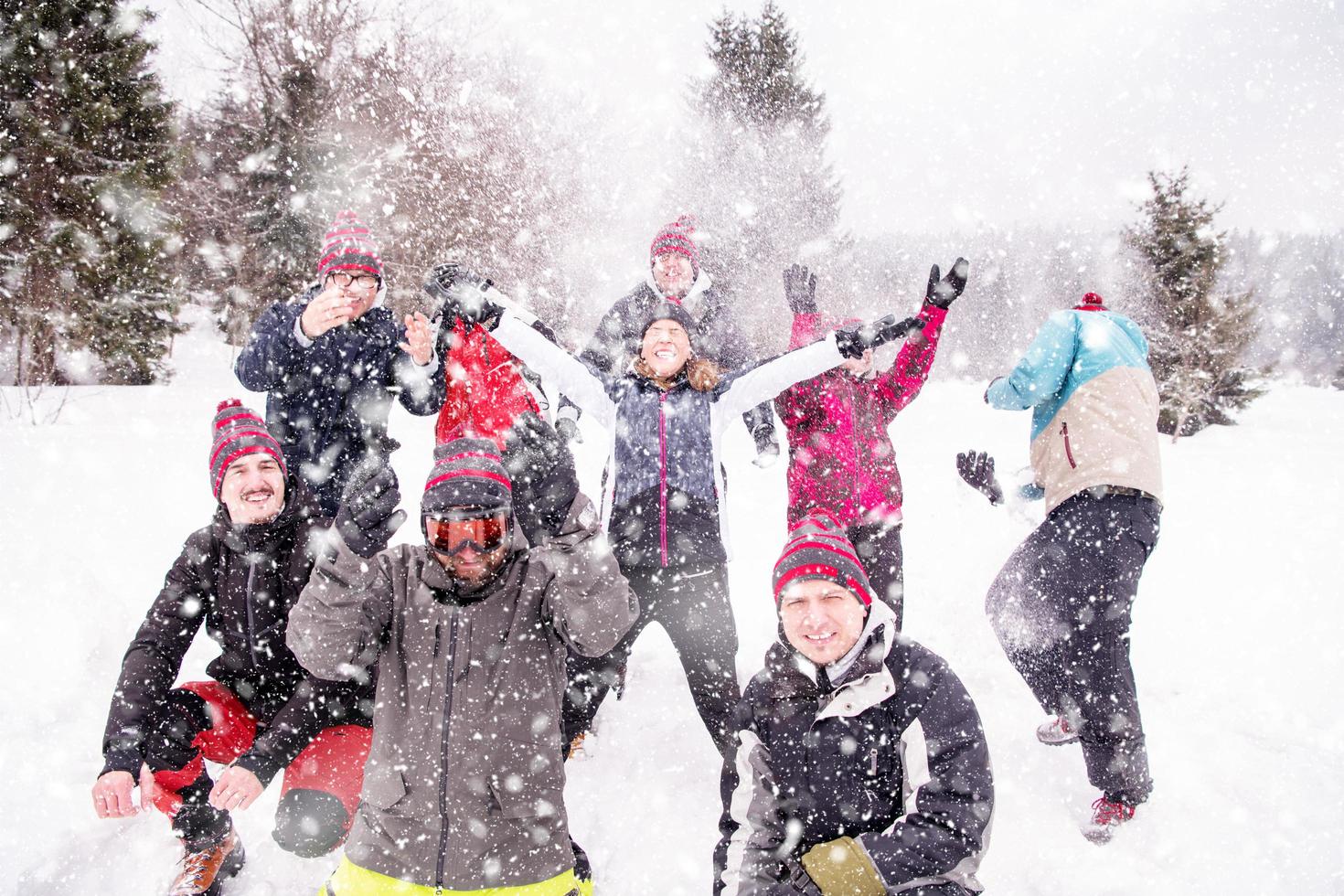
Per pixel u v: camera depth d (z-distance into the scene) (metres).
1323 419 18.50
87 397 12.97
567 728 2.83
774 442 3.71
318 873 2.40
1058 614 2.64
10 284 13.46
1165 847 2.49
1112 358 2.75
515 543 2.02
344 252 3.03
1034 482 3.07
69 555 4.47
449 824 1.83
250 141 19.09
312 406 3.02
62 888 2.29
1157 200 15.90
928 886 1.77
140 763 2.16
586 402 3.02
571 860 1.96
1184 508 7.18
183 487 6.72
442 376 3.16
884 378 3.58
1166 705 3.44
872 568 3.34
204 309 24.58
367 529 1.83
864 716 1.90
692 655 2.82
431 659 1.90
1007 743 3.12
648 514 2.80
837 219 24.30
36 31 13.38
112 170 14.18
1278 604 4.53
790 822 1.94
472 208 20.22
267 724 2.44
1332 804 2.69
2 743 2.91
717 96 23.92
